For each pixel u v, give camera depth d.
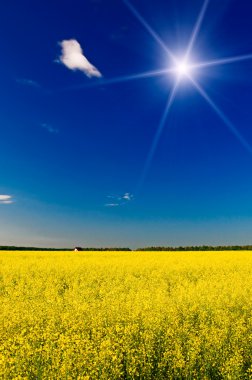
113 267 24.53
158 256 36.34
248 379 7.21
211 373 7.33
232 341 8.43
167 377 7.23
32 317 9.73
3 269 23.53
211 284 15.98
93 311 10.30
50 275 21.00
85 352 7.05
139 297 12.43
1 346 7.35
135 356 7.16
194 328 9.41
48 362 6.92
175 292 14.20
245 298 12.54
